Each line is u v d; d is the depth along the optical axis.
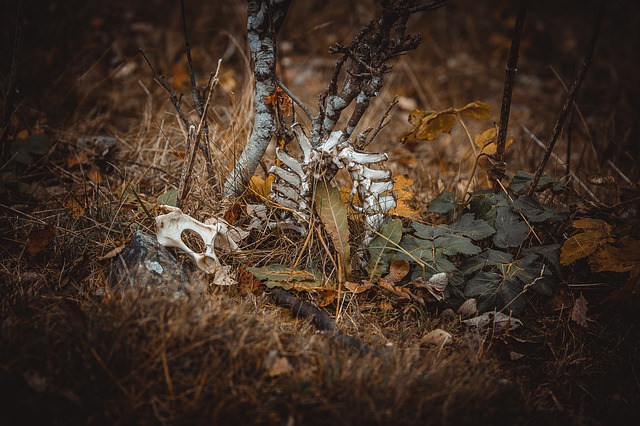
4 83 2.73
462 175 2.60
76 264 2.13
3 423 1.87
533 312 2.17
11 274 2.11
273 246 2.21
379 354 2.00
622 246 2.19
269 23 2.13
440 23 3.82
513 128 2.95
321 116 2.15
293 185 2.14
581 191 2.51
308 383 1.92
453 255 2.20
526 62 3.73
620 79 3.25
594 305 2.19
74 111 2.71
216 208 2.25
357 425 1.88
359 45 2.12
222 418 1.88
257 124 2.20
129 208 2.26
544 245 2.22
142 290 2.02
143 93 2.84
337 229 2.12
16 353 1.93
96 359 1.92
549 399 2.03
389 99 3.00
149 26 3.25
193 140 2.25
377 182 2.14
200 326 1.96
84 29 3.09
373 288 2.14
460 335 2.10
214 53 3.19
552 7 4.47
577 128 2.94
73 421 1.87
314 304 2.11
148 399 1.90
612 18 4.34
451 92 3.19
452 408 1.92
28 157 2.35
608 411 2.02
